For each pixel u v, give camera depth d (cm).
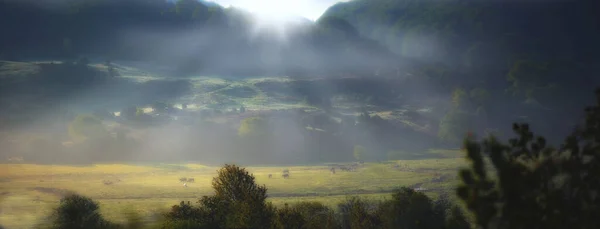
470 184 693
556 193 709
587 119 795
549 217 705
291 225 3956
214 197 4353
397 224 4731
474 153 706
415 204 4719
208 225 4041
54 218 4003
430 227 4244
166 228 3909
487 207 671
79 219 3925
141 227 4478
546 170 737
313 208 5553
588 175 743
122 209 9319
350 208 5612
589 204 728
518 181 686
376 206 6075
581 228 715
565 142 780
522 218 681
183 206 4341
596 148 754
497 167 706
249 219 3822
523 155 769
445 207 5069
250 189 4334
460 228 2967
